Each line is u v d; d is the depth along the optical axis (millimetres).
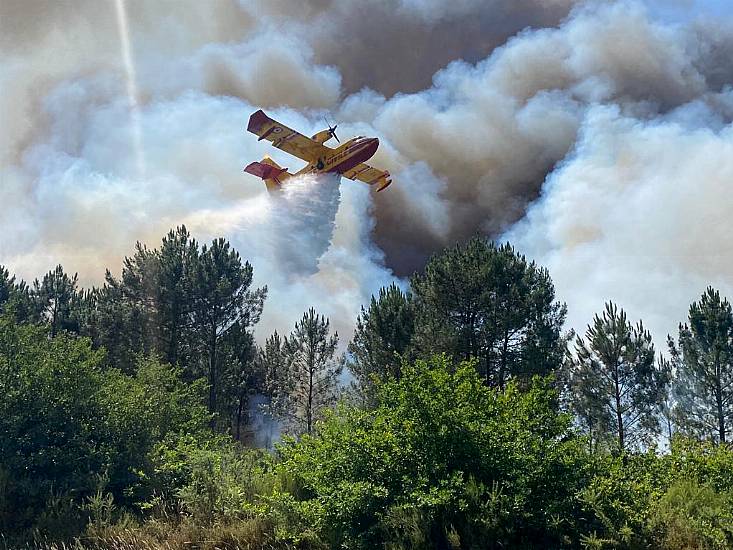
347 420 12422
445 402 11039
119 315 33281
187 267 34562
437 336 27141
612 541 9445
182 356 32656
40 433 14016
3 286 34688
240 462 14305
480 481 10305
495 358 28094
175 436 16438
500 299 28344
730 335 31672
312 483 11469
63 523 12352
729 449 13953
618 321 29844
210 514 12312
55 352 15500
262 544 10938
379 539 10258
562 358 27812
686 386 31859
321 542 10641
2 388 14062
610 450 12922
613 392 29000
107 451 14273
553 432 11273
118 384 16969
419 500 9836
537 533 10047
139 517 12938
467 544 9781
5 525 12453
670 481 12070
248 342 34062
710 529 9953
